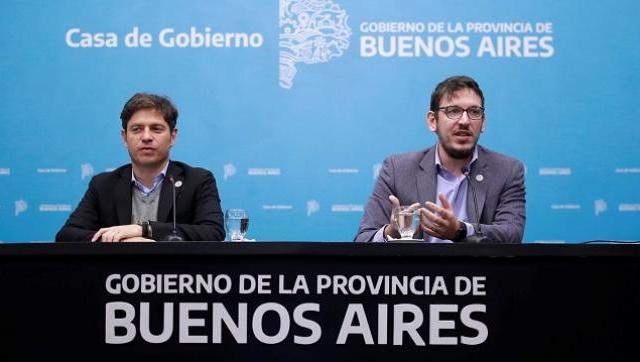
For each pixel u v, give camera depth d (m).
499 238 3.51
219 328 2.64
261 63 5.43
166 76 5.41
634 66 5.39
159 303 2.64
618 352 2.61
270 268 2.64
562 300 2.63
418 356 2.63
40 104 5.39
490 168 3.93
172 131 3.97
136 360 2.64
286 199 5.44
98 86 5.40
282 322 2.64
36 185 5.39
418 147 5.41
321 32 5.41
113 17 5.39
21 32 5.39
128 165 4.05
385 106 5.42
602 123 5.41
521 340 2.62
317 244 2.63
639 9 5.39
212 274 2.64
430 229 3.29
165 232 3.49
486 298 2.63
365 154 5.43
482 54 5.39
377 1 5.40
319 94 5.43
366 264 2.64
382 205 3.96
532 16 5.39
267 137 5.43
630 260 2.62
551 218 5.41
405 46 5.41
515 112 5.39
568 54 5.39
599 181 5.41
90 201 3.95
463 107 3.82
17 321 2.63
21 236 5.39
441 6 5.39
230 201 5.43
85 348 2.63
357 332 2.63
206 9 5.41
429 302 2.63
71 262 2.64
